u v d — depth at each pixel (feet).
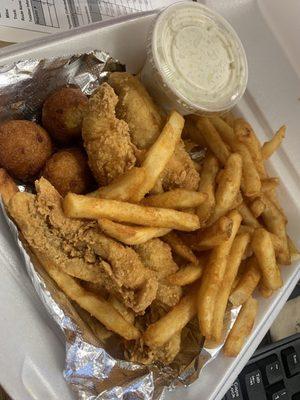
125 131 0.82
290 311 1.17
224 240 0.85
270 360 1.08
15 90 0.85
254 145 0.97
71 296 0.78
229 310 0.93
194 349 0.89
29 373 0.76
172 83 0.89
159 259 0.83
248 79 1.07
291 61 1.08
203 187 0.91
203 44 0.94
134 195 0.79
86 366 0.77
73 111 0.87
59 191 0.84
